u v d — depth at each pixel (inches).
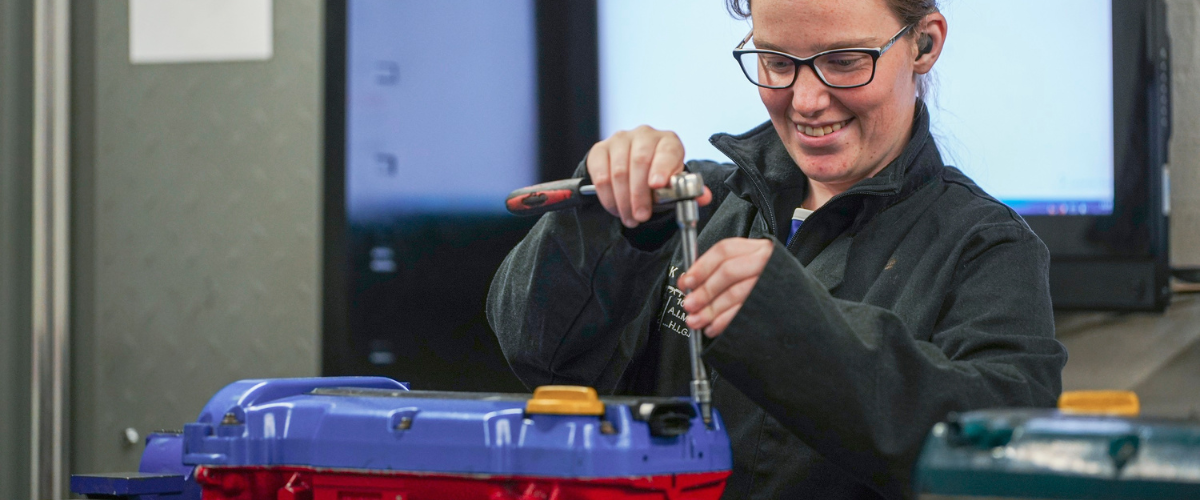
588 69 86.4
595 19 86.0
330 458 32.2
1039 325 39.1
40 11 79.2
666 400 30.8
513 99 87.7
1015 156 77.7
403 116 88.7
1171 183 77.8
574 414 29.5
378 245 88.9
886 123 42.5
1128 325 78.4
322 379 36.9
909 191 44.7
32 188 78.6
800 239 45.8
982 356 38.0
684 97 84.7
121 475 42.4
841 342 33.0
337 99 88.5
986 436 26.2
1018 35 77.3
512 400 31.8
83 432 92.3
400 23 88.6
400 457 31.1
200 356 91.6
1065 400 30.1
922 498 27.1
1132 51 74.8
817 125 42.4
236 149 91.2
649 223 39.4
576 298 41.8
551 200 38.6
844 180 44.8
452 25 88.3
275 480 33.6
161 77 92.0
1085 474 25.0
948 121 78.8
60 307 82.6
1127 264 75.2
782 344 32.8
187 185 91.9
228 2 90.9
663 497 30.0
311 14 89.7
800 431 34.3
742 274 33.2
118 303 92.7
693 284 34.1
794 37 40.9
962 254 41.4
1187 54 77.1
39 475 79.9
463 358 88.4
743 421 44.3
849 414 33.0
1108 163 75.7
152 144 92.2
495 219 88.2
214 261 91.4
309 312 90.0
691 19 84.3
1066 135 76.5
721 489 32.8
